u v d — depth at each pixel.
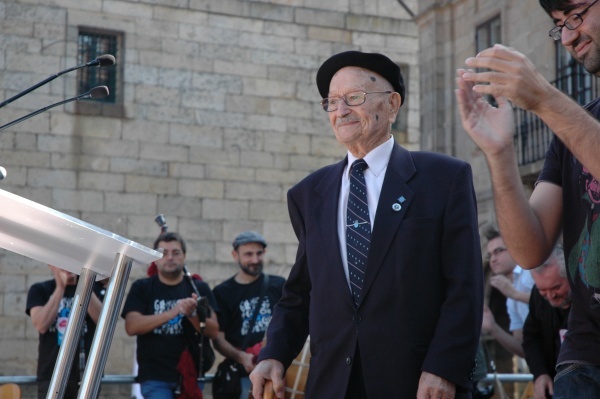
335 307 3.57
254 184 16.28
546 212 2.97
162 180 15.67
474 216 3.61
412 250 3.51
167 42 15.93
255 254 7.51
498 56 2.38
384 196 3.61
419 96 17.17
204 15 16.22
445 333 3.41
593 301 2.81
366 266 3.53
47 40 15.08
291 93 16.72
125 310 7.04
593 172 2.38
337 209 3.73
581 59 2.73
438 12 15.90
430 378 3.35
